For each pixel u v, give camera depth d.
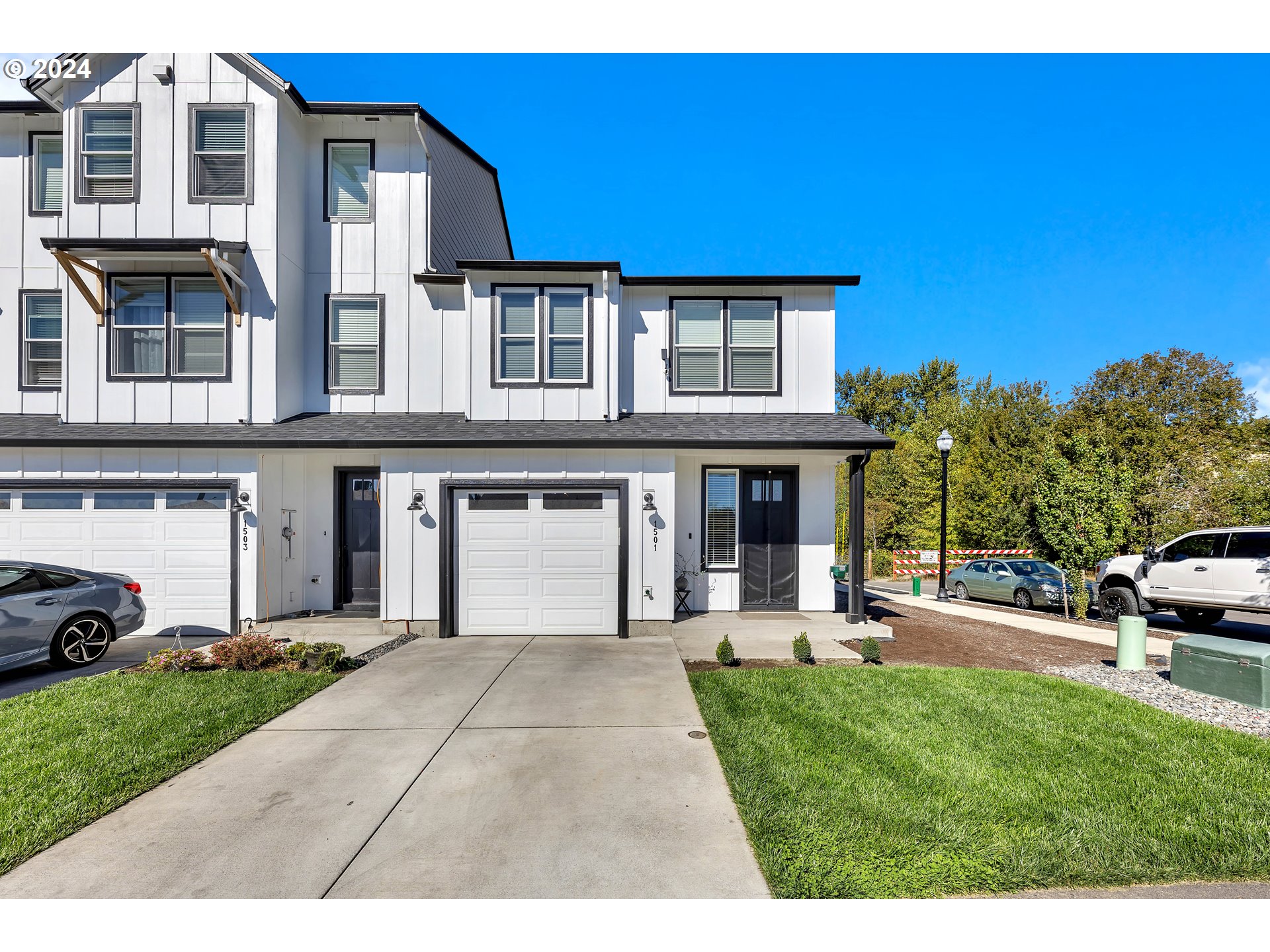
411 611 9.24
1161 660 8.37
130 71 9.87
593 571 9.34
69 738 4.97
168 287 9.86
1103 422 21.09
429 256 10.83
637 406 10.73
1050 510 12.59
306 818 3.77
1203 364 22.75
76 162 9.82
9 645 6.95
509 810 3.87
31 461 9.23
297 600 10.27
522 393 10.09
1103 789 4.15
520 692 6.34
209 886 3.14
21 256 10.67
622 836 3.58
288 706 5.82
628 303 10.77
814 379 10.77
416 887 3.13
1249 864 3.35
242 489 9.33
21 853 3.37
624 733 5.19
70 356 9.84
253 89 9.93
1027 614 12.92
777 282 10.63
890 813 3.82
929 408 37.78
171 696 6.04
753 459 10.54
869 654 7.87
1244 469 19.00
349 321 10.80
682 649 8.39
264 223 9.91
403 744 4.94
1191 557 10.62
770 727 5.30
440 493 9.26
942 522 15.99
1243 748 4.88
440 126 11.00
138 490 9.32
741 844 3.50
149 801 3.98
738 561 10.67
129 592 8.10
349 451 10.24
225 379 9.81
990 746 4.88
